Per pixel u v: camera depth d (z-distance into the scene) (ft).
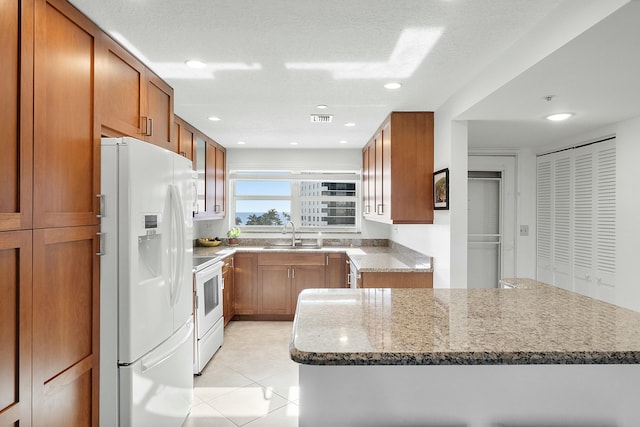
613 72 6.09
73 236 5.14
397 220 10.77
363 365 3.64
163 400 6.87
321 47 6.64
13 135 4.17
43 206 4.59
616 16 4.29
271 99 9.68
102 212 5.73
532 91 7.11
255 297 15.66
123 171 5.72
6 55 4.08
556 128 10.41
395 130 10.82
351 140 15.31
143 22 5.73
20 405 4.23
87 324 5.49
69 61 5.12
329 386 3.85
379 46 6.58
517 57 6.31
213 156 15.26
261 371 10.62
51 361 4.75
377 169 13.16
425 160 10.80
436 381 3.84
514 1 5.12
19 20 4.24
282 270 15.67
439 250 10.17
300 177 17.89
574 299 5.43
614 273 10.06
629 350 3.42
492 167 13.62
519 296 5.61
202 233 17.49
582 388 3.83
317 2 5.21
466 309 4.83
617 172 9.66
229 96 9.42
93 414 5.63
